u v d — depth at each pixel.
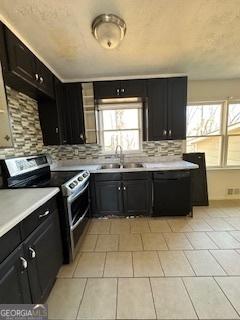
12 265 1.11
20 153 2.32
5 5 1.36
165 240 2.36
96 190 2.97
